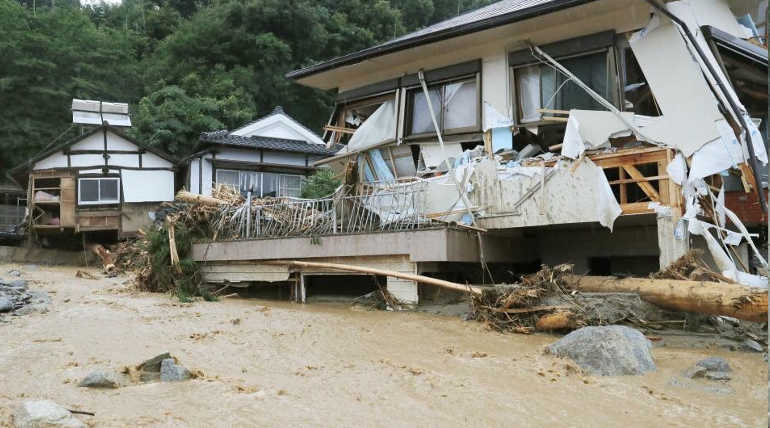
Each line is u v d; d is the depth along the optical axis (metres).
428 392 5.41
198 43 38.72
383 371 6.21
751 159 9.05
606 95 10.82
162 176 25.55
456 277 11.95
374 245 11.00
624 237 11.41
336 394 5.32
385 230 10.90
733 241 9.65
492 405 5.04
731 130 9.27
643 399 5.26
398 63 13.65
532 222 10.35
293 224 12.92
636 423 4.64
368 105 14.87
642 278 8.75
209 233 14.39
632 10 10.34
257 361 6.74
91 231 25.22
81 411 4.62
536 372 6.12
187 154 30.47
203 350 7.32
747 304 7.23
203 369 6.33
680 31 9.77
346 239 11.44
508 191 10.66
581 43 10.98
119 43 38.28
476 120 12.41
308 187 21.38
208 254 13.95
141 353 7.14
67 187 24.50
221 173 24.53
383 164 14.16
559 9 10.33
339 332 8.52
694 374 5.90
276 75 37.59
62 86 32.22
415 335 8.27
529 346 7.48
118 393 5.34
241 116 33.22
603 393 5.43
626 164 9.59
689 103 9.59
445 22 16.16
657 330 8.05
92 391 5.43
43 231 25.02
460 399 5.20
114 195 24.78
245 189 24.80
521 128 11.92
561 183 10.09
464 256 10.59
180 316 10.13
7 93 30.27
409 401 5.13
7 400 5.13
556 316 8.05
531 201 10.39
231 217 14.12
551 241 12.33
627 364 6.15
